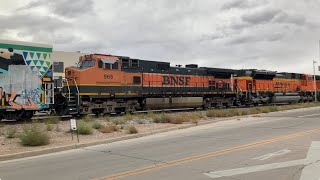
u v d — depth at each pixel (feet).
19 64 68.64
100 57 85.76
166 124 69.77
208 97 119.96
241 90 132.77
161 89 102.53
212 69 121.90
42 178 28.45
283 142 43.93
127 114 82.28
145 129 61.62
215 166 31.01
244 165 31.12
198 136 53.31
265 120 78.18
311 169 28.99
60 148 43.50
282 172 28.19
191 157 35.70
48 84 72.64
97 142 48.16
